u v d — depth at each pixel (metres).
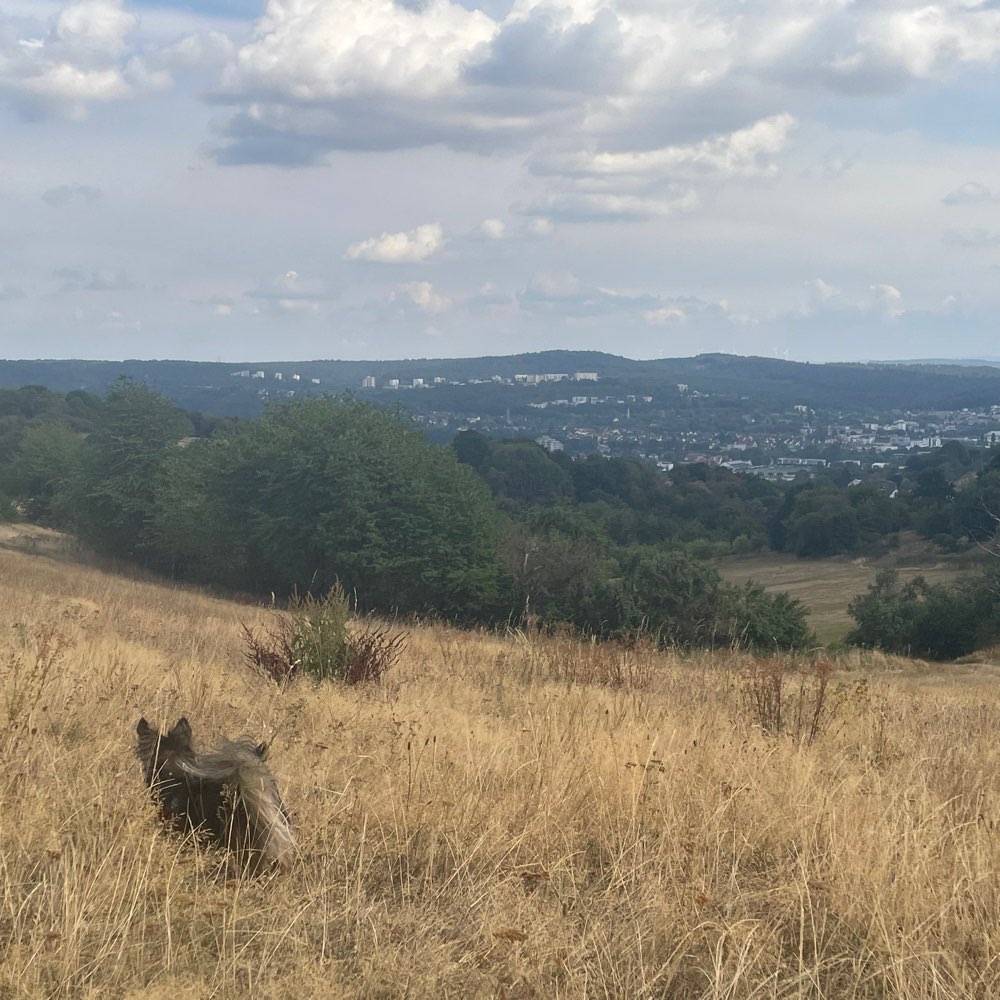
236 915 3.99
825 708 10.73
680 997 3.87
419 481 57.75
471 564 55.56
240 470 62.94
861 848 5.15
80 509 76.00
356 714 8.32
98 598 28.22
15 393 153.88
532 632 15.98
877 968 4.04
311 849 4.86
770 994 3.75
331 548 56.41
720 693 12.47
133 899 3.98
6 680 7.55
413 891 4.64
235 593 65.19
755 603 47.16
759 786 6.24
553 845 5.23
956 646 54.44
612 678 13.10
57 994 3.41
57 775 5.38
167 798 4.69
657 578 48.19
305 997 3.51
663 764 6.46
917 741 9.55
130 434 75.19
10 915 3.88
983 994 3.90
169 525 67.00
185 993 3.36
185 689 8.76
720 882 4.96
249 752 4.75
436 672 13.41
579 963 3.86
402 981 3.67
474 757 6.45
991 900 4.66
